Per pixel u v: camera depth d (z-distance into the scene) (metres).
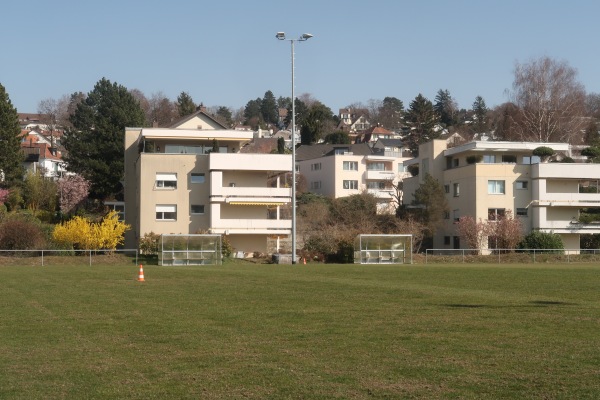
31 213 84.31
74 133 104.69
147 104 172.88
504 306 22.22
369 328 17.80
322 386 11.84
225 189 68.12
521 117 94.62
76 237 60.06
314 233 68.19
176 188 69.06
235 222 67.88
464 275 38.09
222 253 59.75
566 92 94.81
